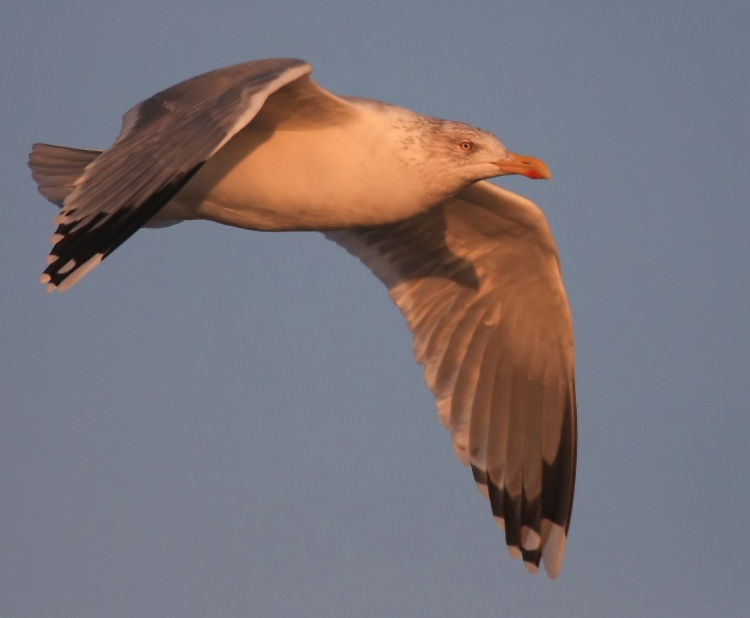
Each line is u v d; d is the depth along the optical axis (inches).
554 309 537.3
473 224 530.6
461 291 547.5
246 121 426.6
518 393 546.9
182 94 458.0
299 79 462.3
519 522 548.1
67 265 408.5
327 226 500.7
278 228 500.4
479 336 548.4
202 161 419.5
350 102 497.0
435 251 543.8
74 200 422.6
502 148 505.7
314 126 488.4
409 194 498.0
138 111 459.2
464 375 549.3
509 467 548.4
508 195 515.8
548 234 522.9
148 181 420.2
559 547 544.1
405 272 551.5
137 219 411.8
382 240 548.1
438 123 499.8
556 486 545.6
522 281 538.9
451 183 500.4
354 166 490.0
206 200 492.1
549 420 545.0
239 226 501.4
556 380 543.2
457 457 548.4
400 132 492.7
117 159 433.7
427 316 552.4
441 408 550.0
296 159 487.5
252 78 448.1
